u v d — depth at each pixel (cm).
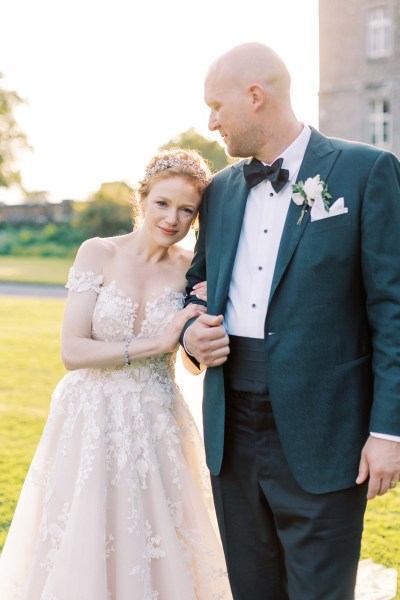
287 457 203
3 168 2305
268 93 202
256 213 212
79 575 219
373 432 192
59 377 686
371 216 190
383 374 192
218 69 205
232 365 214
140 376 239
